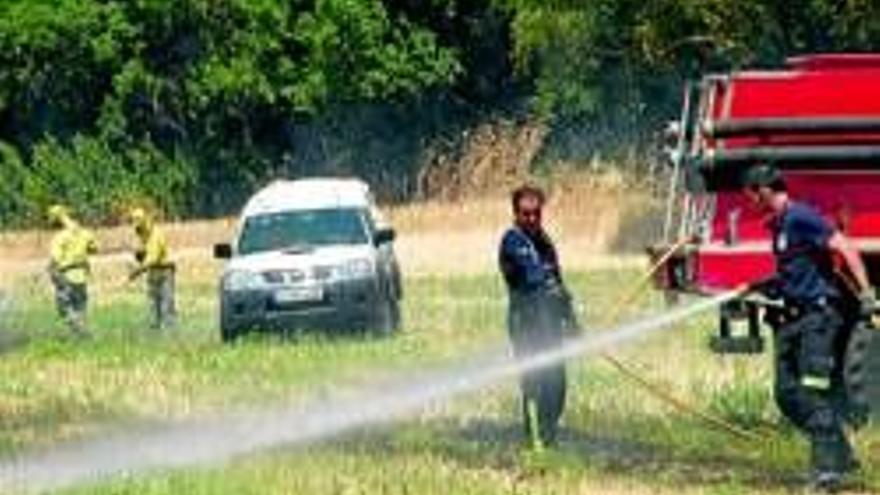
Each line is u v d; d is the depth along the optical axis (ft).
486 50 556.51
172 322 258.98
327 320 235.81
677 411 150.10
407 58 541.34
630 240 407.85
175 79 546.26
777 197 122.42
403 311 265.75
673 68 406.41
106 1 540.11
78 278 253.44
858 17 356.18
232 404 168.55
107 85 553.23
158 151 556.10
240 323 237.45
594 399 157.38
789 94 136.05
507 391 163.63
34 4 539.70
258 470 127.54
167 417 161.17
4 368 212.43
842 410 126.31
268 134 563.07
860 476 120.67
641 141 464.24
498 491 117.60
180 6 531.50
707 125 136.36
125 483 123.34
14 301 312.91
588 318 220.84
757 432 139.44
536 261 137.90
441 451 136.05
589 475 124.36
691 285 138.72
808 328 120.67
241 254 243.81
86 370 206.28
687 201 139.33
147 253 257.75
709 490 118.83
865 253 135.13
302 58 540.52
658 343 195.42
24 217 552.41
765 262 136.77
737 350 137.28
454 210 458.91
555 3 403.75
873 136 135.23
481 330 232.32
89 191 550.77
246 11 533.55
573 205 444.55
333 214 247.09
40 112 563.48
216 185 560.61
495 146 508.94
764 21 362.53
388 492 118.42
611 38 403.54
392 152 548.31
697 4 366.02
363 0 535.60
